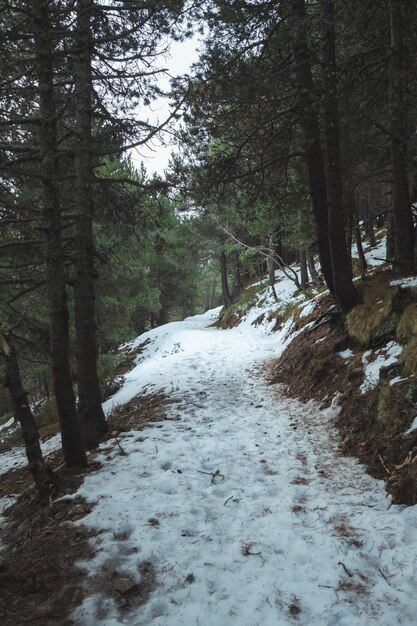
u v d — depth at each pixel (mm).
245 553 3855
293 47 8766
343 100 9508
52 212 5531
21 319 6770
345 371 7770
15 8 5332
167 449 6488
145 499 4883
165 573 3617
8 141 7148
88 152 6801
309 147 8867
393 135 8867
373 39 9570
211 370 12383
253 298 24766
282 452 6152
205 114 8859
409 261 9195
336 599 3201
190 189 8086
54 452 8648
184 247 30406
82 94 6906
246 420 7754
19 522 5008
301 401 8281
